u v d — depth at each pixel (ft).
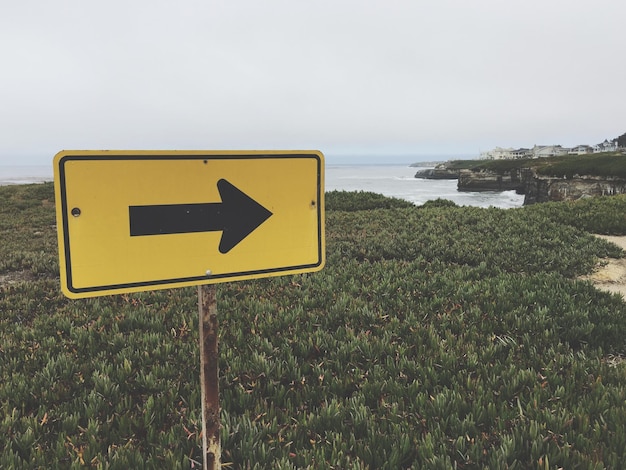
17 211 74.79
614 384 13.08
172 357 15.40
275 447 10.41
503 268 28.09
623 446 9.76
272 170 7.61
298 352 15.76
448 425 11.14
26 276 31.17
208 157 7.07
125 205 6.59
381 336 16.89
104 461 9.59
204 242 7.18
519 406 11.34
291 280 25.05
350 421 11.44
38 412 11.76
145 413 11.60
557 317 18.15
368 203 67.56
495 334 17.34
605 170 266.36
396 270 26.20
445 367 14.17
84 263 6.43
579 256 30.45
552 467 9.32
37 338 17.35
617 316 18.51
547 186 293.64
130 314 19.06
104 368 14.26
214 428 7.57
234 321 18.62
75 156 6.24
